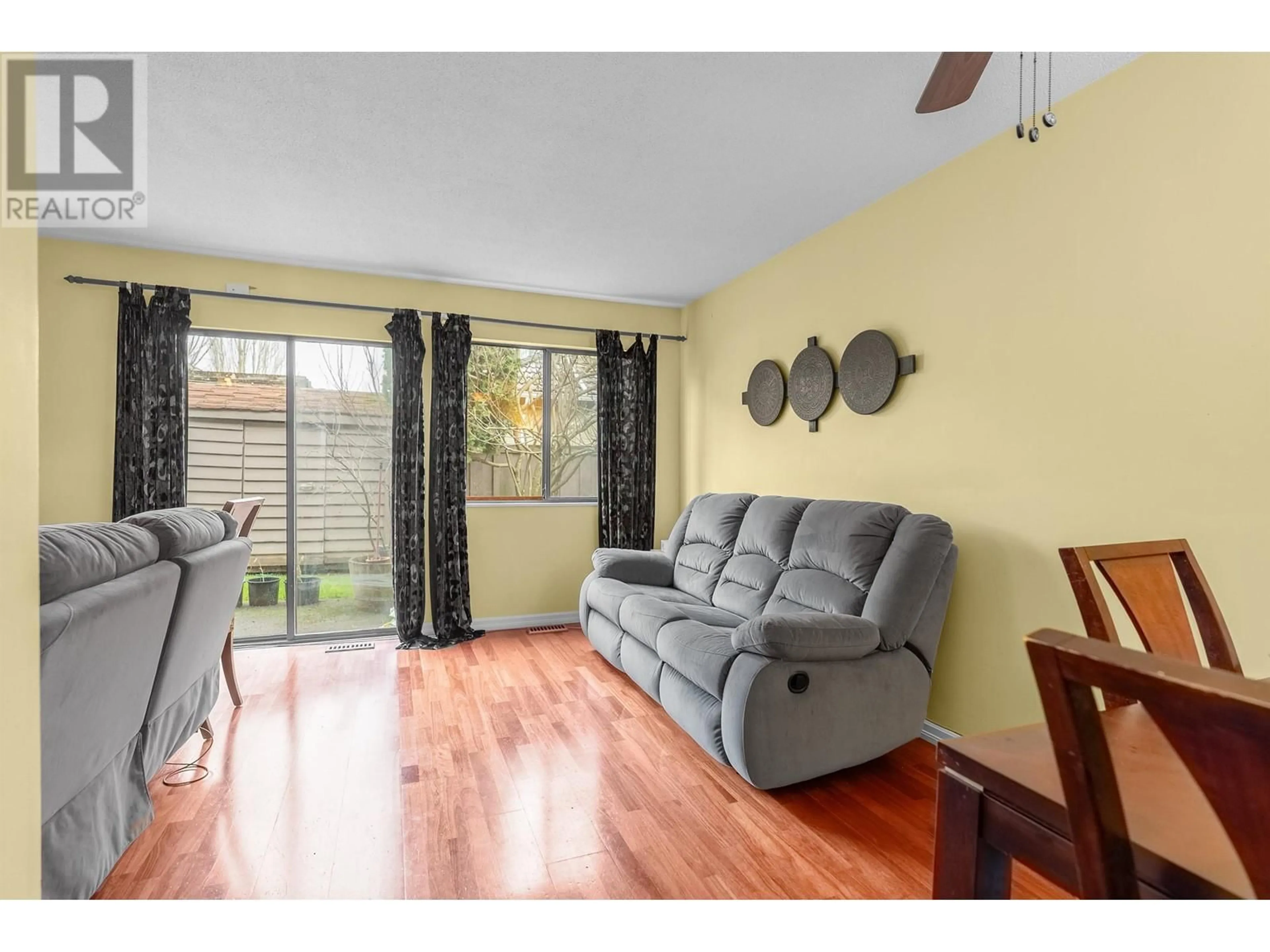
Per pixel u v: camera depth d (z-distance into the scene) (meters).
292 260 3.63
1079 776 0.53
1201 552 1.68
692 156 2.44
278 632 3.81
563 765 2.22
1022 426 2.16
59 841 1.23
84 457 3.26
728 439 4.10
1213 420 1.65
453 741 2.41
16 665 0.71
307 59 1.85
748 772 1.95
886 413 2.77
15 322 0.71
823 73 1.92
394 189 2.74
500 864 1.63
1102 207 1.91
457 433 3.97
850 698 2.10
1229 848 0.65
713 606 3.21
